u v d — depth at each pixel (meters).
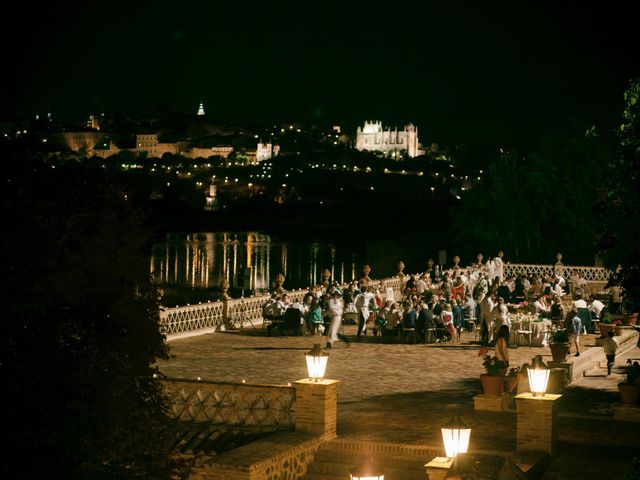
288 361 27.33
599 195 20.84
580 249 64.88
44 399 11.52
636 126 20.50
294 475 16.77
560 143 67.00
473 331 35.19
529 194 67.56
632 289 19.80
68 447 11.54
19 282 11.72
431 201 167.00
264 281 105.31
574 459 17.09
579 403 21.92
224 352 29.14
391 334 32.38
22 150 12.56
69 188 13.16
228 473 15.61
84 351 12.21
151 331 13.66
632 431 19.08
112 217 13.39
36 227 12.07
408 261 117.38
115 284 13.16
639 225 19.86
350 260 138.00
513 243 66.88
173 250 160.25
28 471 11.23
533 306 32.59
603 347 27.70
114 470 12.47
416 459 16.86
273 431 18.19
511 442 17.80
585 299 39.47
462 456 12.10
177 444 17.89
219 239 198.00
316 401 17.84
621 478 15.89
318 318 33.84
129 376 13.03
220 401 18.67
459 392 22.86
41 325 11.75
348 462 17.20
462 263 70.12
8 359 11.54
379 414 20.23
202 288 95.38
